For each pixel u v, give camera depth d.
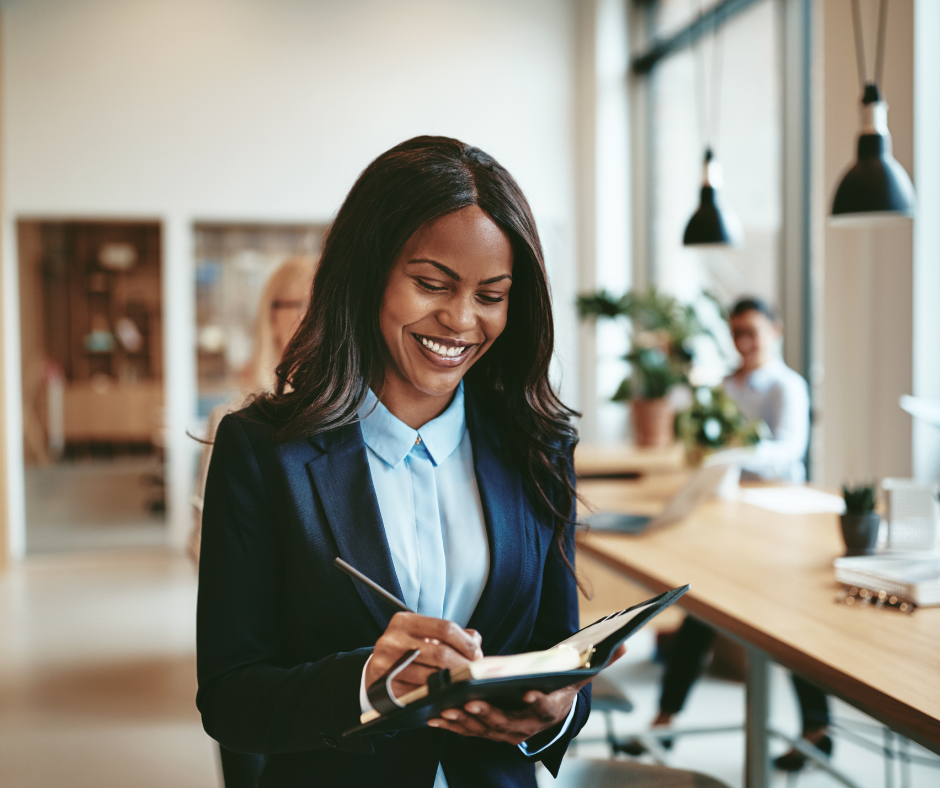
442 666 0.75
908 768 2.45
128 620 4.43
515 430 1.07
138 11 5.73
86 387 11.51
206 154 5.83
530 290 1.01
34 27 5.62
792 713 3.06
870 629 1.42
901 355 3.23
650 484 3.24
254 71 5.87
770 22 4.67
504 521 1.02
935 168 3.13
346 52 5.98
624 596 3.48
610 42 6.14
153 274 11.88
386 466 1.01
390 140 6.04
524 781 1.01
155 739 2.95
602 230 6.19
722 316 4.56
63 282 11.70
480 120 6.19
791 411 3.51
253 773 1.21
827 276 3.59
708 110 5.32
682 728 2.75
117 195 5.74
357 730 0.77
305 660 0.95
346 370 0.97
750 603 1.58
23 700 3.33
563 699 0.80
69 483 10.08
